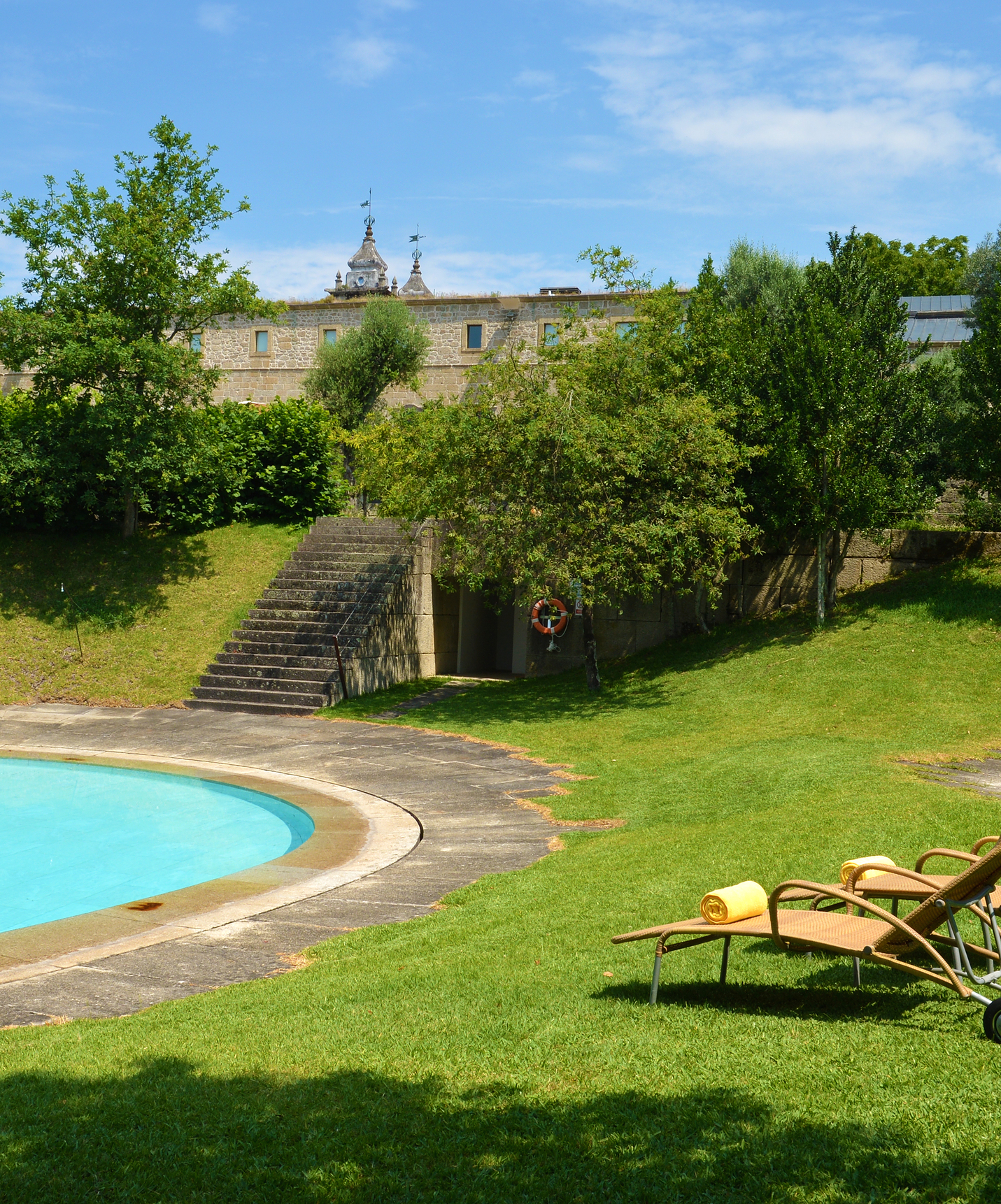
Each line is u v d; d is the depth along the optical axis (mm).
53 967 7156
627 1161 3492
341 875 9750
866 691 17969
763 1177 3346
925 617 20281
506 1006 5312
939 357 26453
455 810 12602
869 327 21812
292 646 22672
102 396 25594
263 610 24203
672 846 9391
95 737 18422
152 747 17594
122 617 24219
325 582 24719
